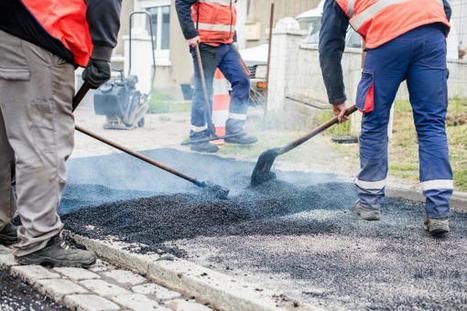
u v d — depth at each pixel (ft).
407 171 18.54
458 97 31.27
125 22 53.57
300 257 10.35
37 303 8.75
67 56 9.75
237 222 12.46
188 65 48.60
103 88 27.45
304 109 27.73
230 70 22.09
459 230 12.48
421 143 12.11
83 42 9.97
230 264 9.94
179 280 9.27
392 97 12.43
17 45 9.46
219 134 23.49
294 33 29.30
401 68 12.14
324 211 13.64
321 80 28.76
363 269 9.80
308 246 11.00
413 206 14.66
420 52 11.96
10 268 9.87
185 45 48.75
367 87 12.37
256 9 45.09
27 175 9.73
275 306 8.04
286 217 12.98
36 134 9.73
